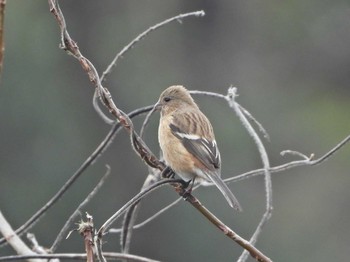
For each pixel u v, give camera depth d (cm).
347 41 2380
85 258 653
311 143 2148
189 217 1809
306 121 2230
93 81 591
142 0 2327
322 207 1977
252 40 2405
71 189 1895
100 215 1905
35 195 1919
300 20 2403
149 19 2317
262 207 1845
